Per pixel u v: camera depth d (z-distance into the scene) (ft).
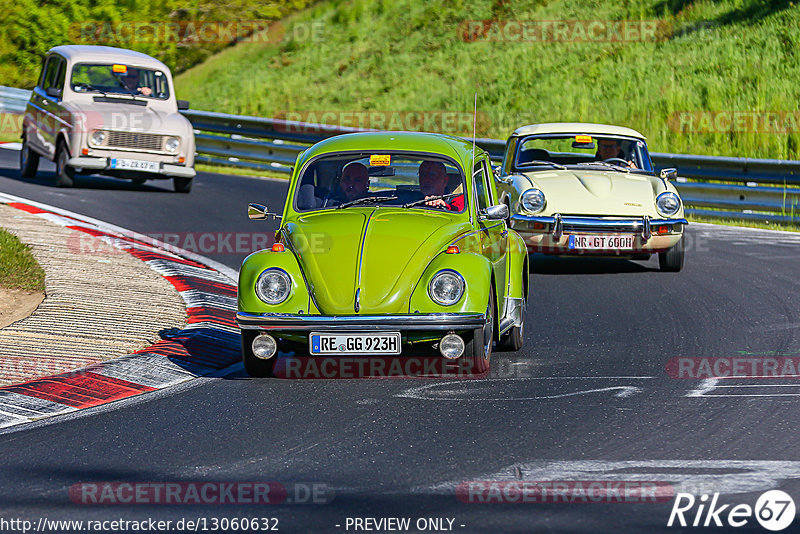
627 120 284.00
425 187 97.66
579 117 290.56
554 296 130.52
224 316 114.32
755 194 197.98
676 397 82.07
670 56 316.60
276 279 87.04
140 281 127.75
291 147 250.98
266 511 56.95
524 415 77.05
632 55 322.75
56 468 65.46
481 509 56.85
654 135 273.33
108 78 209.15
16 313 108.99
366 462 65.92
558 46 340.39
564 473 63.21
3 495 60.29
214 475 63.67
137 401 82.58
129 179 228.02
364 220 92.27
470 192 96.63
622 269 151.43
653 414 77.05
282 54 380.17
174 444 70.69
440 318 84.69
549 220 143.64
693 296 128.88
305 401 82.07
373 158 97.91
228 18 392.47
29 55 342.64
